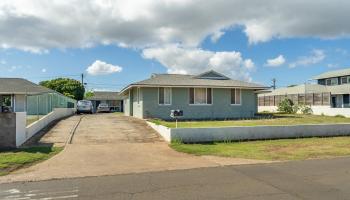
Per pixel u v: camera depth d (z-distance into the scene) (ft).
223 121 76.13
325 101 111.55
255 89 93.50
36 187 25.52
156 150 42.83
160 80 88.74
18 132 43.34
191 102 88.02
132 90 102.47
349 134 60.08
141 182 26.81
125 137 52.21
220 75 99.14
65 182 27.07
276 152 41.96
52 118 73.31
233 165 34.01
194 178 28.12
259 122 73.15
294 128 56.18
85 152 40.70
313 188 24.56
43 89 115.24
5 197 22.88
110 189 24.67
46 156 37.91
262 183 26.13
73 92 212.02
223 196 22.56
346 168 32.04
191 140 49.57
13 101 109.19
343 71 160.76
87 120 77.71
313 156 39.27
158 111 84.89
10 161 34.19
